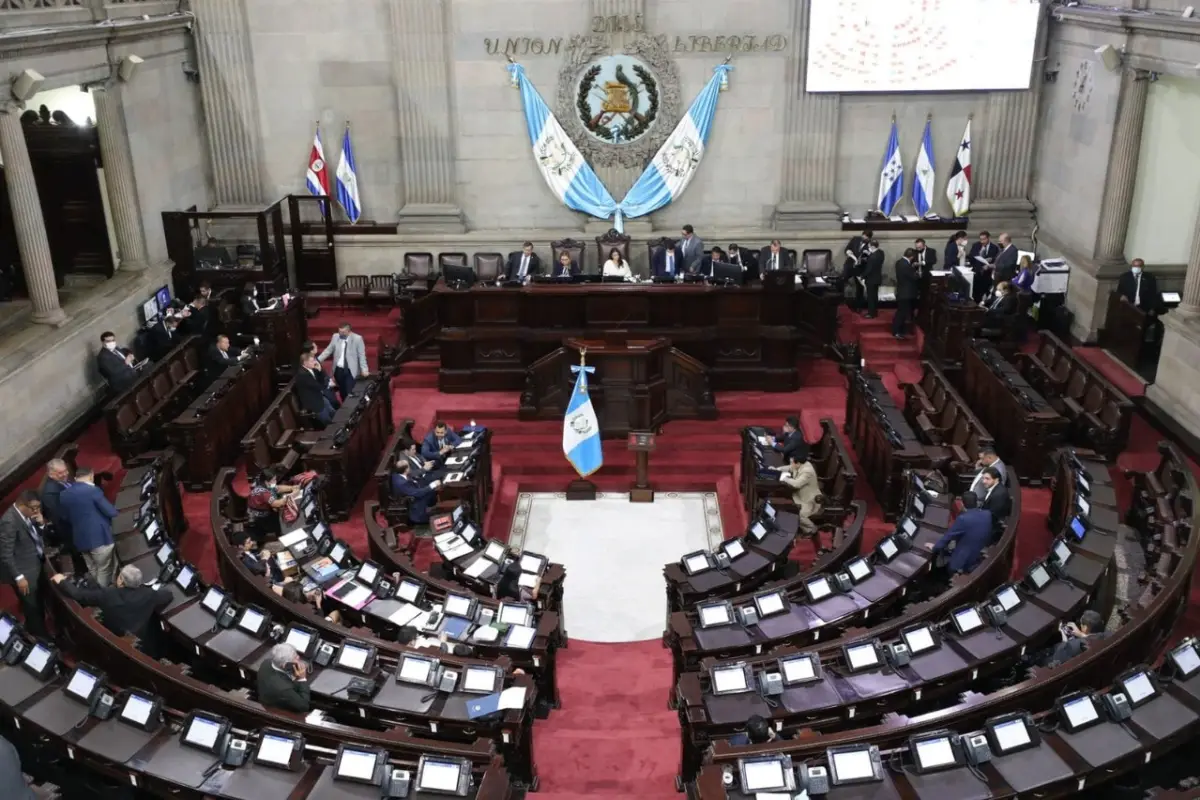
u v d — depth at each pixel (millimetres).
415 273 19688
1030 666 9133
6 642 8398
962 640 9070
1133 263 17078
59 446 14508
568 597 12617
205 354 16844
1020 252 18625
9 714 7898
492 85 19234
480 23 18859
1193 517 10633
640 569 13188
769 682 8383
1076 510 11125
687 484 15055
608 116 19359
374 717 8445
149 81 17484
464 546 11383
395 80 19156
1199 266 15078
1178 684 7887
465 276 17000
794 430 13477
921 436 14797
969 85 19125
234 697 8133
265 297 17656
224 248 18828
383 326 19078
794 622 9688
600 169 19703
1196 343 14797
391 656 8961
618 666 11023
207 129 19547
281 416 14453
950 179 19859
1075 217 18484
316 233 20016
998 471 11961
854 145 19719
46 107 17141
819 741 7484
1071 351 15773
